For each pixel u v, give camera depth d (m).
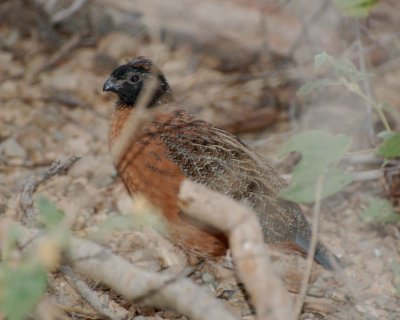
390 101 14.23
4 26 16.73
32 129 13.86
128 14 16.86
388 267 10.38
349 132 13.16
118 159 9.96
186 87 15.36
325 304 9.44
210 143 9.78
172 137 9.70
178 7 16.59
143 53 16.27
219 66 16.16
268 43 16.06
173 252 10.70
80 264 6.47
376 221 10.84
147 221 6.08
